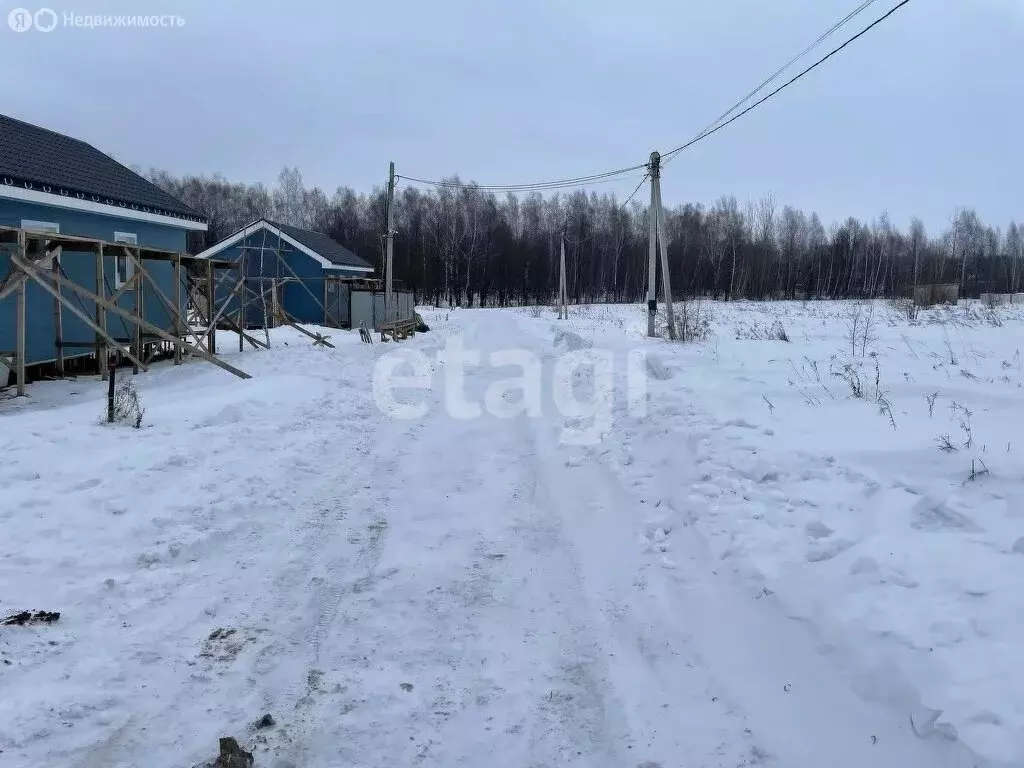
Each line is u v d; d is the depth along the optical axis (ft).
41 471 20.94
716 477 18.26
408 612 14.08
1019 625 9.88
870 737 9.08
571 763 9.89
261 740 10.19
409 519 19.25
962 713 8.54
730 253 227.81
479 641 13.03
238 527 18.21
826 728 9.54
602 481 21.56
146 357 48.60
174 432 26.71
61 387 37.83
